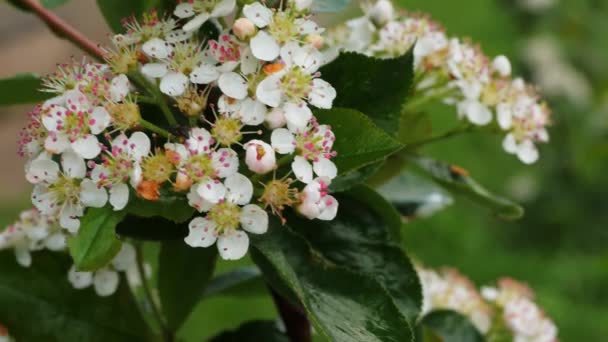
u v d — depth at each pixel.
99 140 0.36
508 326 0.45
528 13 1.18
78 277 0.39
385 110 0.37
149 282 0.44
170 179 0.35
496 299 0.46
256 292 0.43
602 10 1.17
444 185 0.41
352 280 0.35
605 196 1.18
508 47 1.65
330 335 0.35
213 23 0.37
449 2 1.90
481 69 0.40
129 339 0.40
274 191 0.35
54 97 0.37
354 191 0.38
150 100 0.36
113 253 0.34
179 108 0.36
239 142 0.36
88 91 0.35
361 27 0.41
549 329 0.46
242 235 0.35
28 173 0.35
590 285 1.15
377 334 0.35
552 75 1.15
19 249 0.39
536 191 1.20
